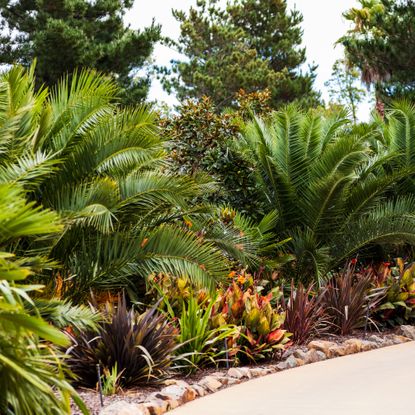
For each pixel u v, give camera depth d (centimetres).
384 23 2920
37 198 861
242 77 4238
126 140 892
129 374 776
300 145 1458
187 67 4425
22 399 448
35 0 3172
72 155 881
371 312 1207
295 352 966
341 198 1402
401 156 1703
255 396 743
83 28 3089
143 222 961
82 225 818
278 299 1154
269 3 4784
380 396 707
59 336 438
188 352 866
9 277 431
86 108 883
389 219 1432
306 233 1411
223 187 1495
